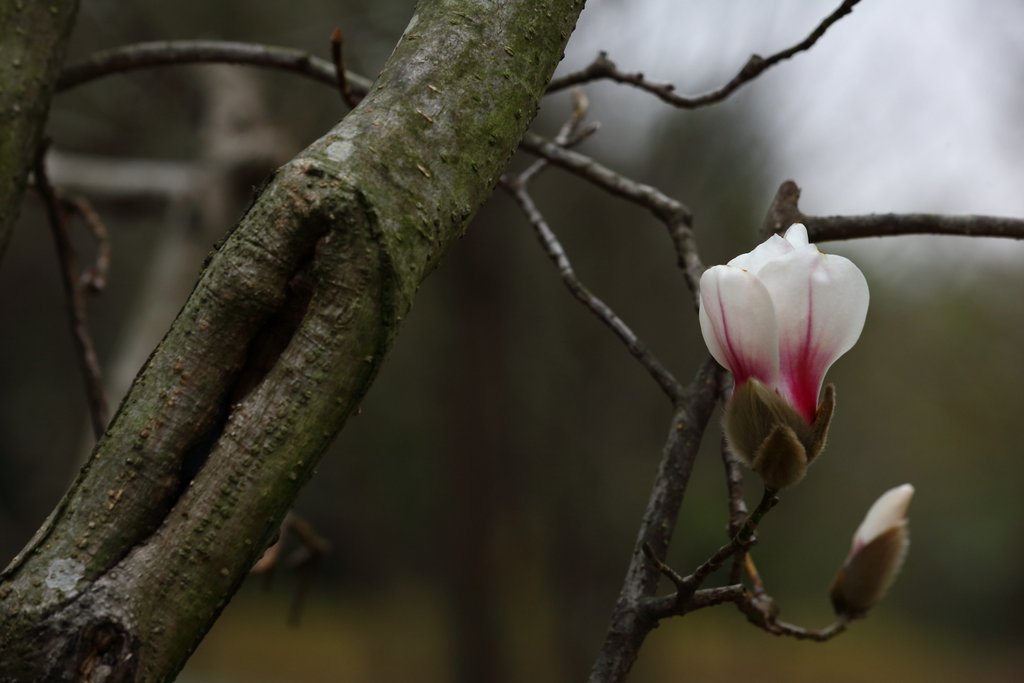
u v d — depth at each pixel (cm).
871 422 1534
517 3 157
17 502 1611
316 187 137
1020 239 201
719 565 154
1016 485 2202
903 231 205
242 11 752
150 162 797
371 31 780
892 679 2027
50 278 1430
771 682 1836
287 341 142
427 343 1205
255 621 2153
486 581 1198
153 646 134
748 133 961
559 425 1139
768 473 144
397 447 1277
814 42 225
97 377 273
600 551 1155
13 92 216
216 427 142
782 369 148
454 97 148
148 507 138
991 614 2503
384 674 1497
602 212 1044
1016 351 1386
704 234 1023
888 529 196
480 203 150
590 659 1143
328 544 329
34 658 132
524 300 1123
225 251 140
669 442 191
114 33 731
